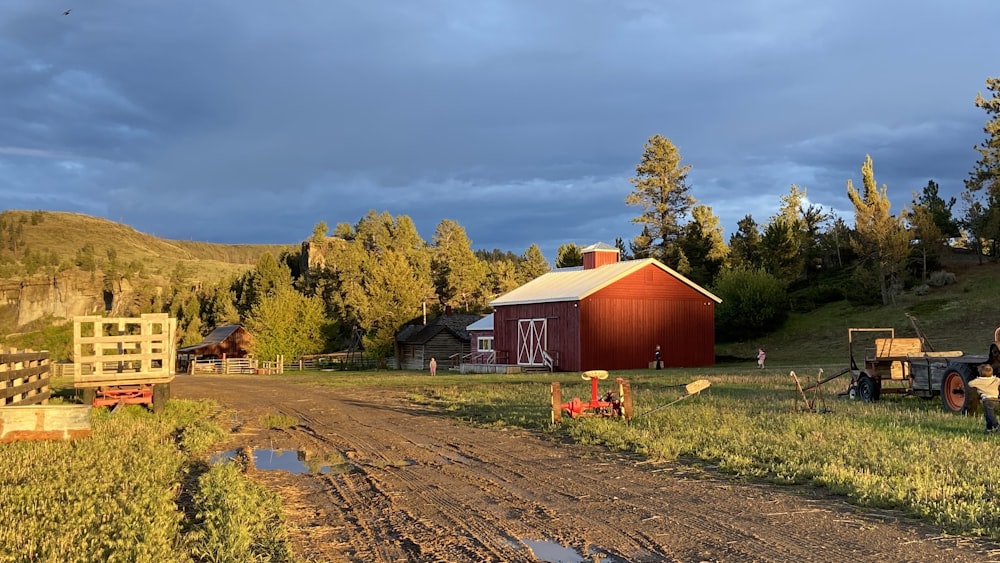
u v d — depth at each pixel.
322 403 22.69
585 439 12.89
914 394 16.92
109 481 9.16
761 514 7.82
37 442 12.47
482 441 13.55
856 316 55.94
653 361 43.34
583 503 8.52
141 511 7.61
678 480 9.61
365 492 9.45
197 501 8.46
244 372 65.75
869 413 14.70
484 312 92.75
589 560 6.50
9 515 7.55
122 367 19.53
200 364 67.69
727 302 58.47
